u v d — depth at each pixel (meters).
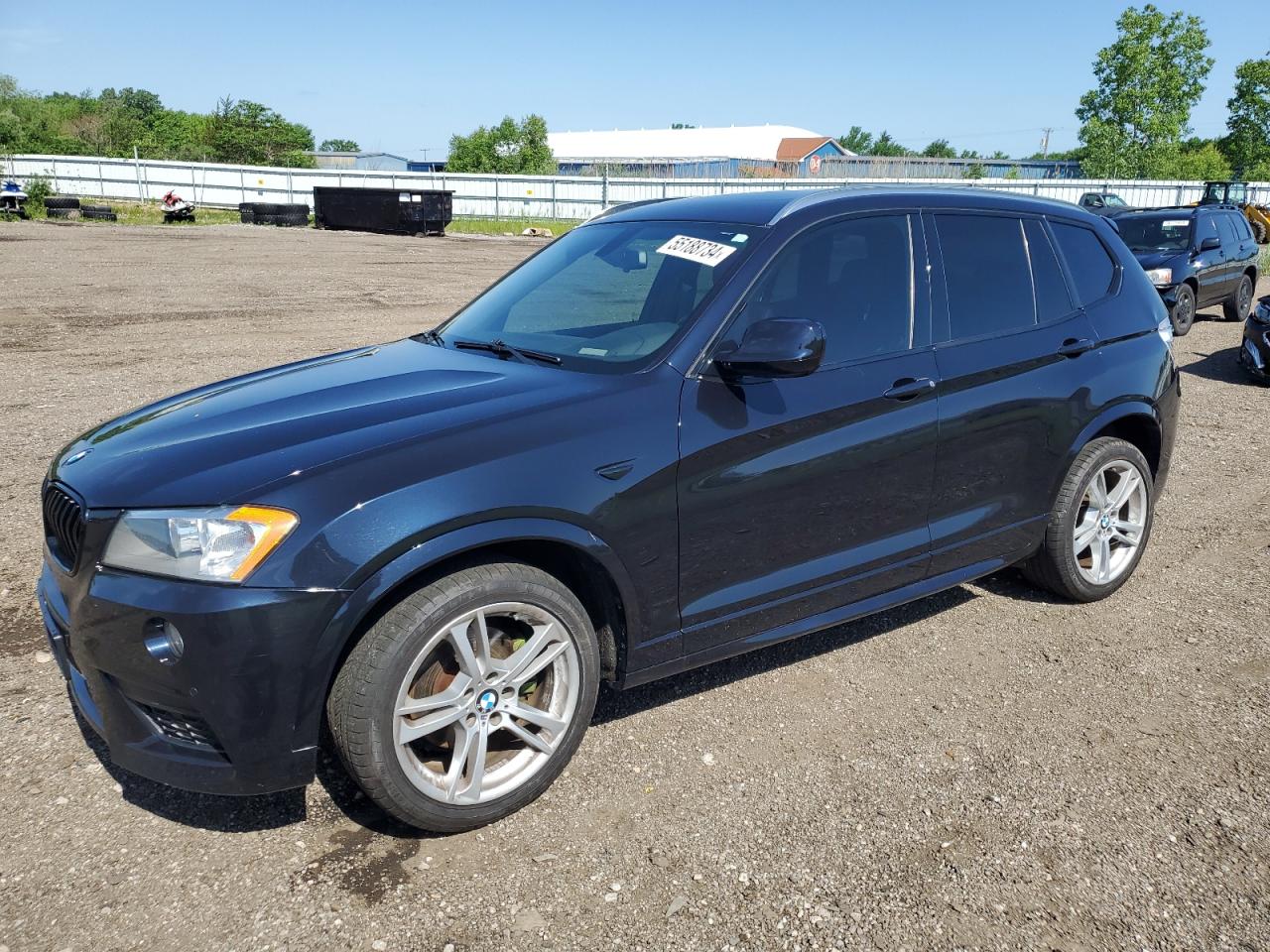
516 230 39.16
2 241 22.05
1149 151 58.28
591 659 2.91
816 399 3.23
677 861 2.64
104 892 2.47
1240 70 60.66
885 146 148.88
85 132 72.69
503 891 2.51
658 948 2.32
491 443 2.67
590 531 2.78
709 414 3.01
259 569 2.37
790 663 3.81
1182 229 13.11
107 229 28.09
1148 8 57.69
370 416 2.81
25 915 2.38
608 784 2.98
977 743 3.25
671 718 3.38
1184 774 3.07
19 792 2.86
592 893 2.50
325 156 96.88
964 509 3.77
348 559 2.41
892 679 3.69
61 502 2.70
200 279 16.41
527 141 75.38
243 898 2.46
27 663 3.62
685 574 3.04
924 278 3.66
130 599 2.42
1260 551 5.06
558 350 3.30
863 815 2.84
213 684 2.38
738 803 2.89
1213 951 2.34
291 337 10.87
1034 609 4.35
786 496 3.19
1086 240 4.36
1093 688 3.63
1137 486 4.42
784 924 2.41
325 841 2.69
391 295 15.18
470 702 2.68
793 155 94.31
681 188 42.88
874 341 3.46
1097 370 4.10
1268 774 3.07
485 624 2.68
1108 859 2.66
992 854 2.68
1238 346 11.95
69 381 8.29
